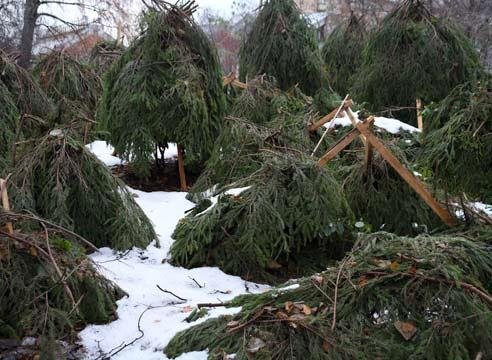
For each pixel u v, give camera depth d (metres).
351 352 2.38
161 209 5.26
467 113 3.48
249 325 2.61
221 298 3.42
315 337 2.46
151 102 5.76
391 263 2.83
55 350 2.61
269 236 3.81
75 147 4.09
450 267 2.71
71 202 4.04
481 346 2.40
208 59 6.30
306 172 4.08
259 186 4.01
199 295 3.44
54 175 3.94
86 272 3.15
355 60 11.04
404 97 7.96
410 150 5.20
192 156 5.98
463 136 3.42
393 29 7.95
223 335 2.63
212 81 6.29
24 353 2.64
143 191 6.08
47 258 2.96
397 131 6.08
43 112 6.41
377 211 4.35
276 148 4.98
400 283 2.69
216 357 2.51
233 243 3.91
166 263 4.03
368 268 2.82
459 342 2.38
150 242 4.34
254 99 6.73
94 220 4.13
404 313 2.57
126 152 5.94
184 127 5.83
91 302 3.07
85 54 14.56
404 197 4.33
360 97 8.33
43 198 3.91
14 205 3.67
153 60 5.93
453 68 7.82
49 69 8.04
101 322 3.06
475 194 3.68
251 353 2.44
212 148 6.19
